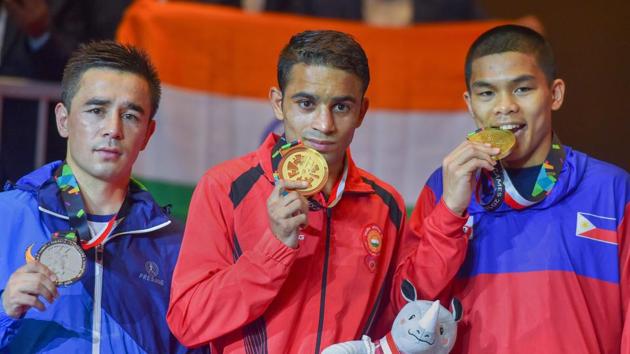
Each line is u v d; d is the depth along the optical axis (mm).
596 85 13711
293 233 6570
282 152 6824
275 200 6547
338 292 7012
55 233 6898
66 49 11312
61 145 10891
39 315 6906
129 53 7500
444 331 6836
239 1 11984
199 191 7227
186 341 6891
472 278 7387
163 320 7270
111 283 7160
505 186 7371
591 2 13836
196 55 11188
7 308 6445
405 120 11633
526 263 7250
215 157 11195
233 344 6938
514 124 7309
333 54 6887
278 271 6578
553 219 7332
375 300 7180
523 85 7352
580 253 7238
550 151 7473
